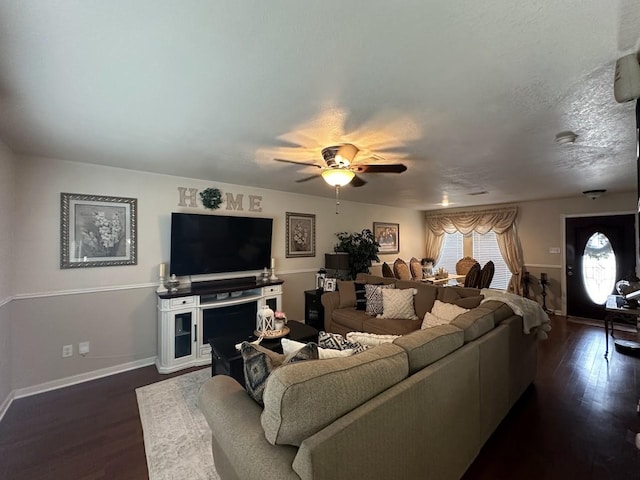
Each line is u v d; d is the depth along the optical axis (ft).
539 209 19.45
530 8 3.43
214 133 7.40
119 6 3.40
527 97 5.67
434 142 8.07
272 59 4.46
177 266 11.97
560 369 10.77
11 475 6.00
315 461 3.21
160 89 5.32
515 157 9.48
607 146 8.44
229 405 4.75
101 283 10.59
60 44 4.07
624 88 4.38
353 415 3.76
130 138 7.76
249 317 13.26
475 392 6.13
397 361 4.71
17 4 3.33
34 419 7.90
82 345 10.19
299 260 16.71
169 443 6.90
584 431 7.25
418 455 4.62
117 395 9.14
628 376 10.18
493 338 6.89
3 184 8.19
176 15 3.55
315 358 4.82
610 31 3.83
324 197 17.89
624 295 11.80
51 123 6.81
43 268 9.54
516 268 20.18
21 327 9.16
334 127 7.04
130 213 11.16
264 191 15.15
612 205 16.83
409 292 12.57
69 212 9.96
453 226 23.73
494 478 5.85
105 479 5.90
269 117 6.49
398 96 5.61
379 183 13.70
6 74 4.80
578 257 18.02
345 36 3.94
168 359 10.82
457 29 3.80
